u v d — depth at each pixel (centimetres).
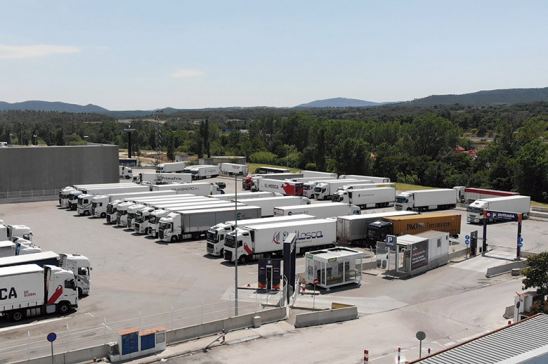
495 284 4769
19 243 5141
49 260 4200
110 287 4528
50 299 3803
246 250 5369
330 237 5919
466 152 16125
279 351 3256
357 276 4731
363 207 9100
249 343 3384
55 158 10188
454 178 13375
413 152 16700
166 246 6119
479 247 6272
